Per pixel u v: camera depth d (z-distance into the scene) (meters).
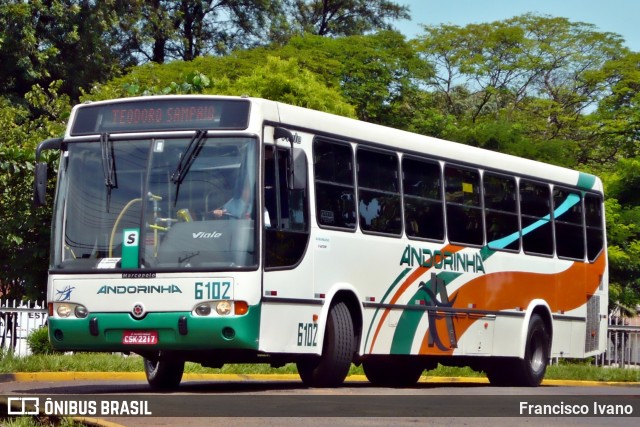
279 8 71.38
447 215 19.27
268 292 15.19
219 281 14.87
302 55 58.78
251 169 15.22
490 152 20.64
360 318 17.08
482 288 19.95
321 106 49.50
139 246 15.13
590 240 23.30
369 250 17.30
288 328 15.55
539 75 65.12
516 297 20.88
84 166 15.73
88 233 15.46
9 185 26.11
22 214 25.98
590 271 23.17
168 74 55.50
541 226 21.78
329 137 16.77
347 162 17.12
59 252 15.57
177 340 14.88
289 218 15.75
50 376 19.20
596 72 62.50
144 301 14.99
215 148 15.33
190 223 15.12
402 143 18.42
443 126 58.00
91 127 15.84
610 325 33.16
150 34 62.38
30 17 50.09
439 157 19.23
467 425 11.20
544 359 21.61
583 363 30.95
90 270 15.27
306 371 16.77
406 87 59.72
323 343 16.52
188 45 66.75
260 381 20.25
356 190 17.20
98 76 53.31
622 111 55.09
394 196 18.05
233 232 15.02
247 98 15.47
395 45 60.44
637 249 43.94
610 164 56.50
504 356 20.55
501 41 65.19
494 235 20.41
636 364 32.34
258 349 15.01
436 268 18.81
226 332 14.79
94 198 15.54
